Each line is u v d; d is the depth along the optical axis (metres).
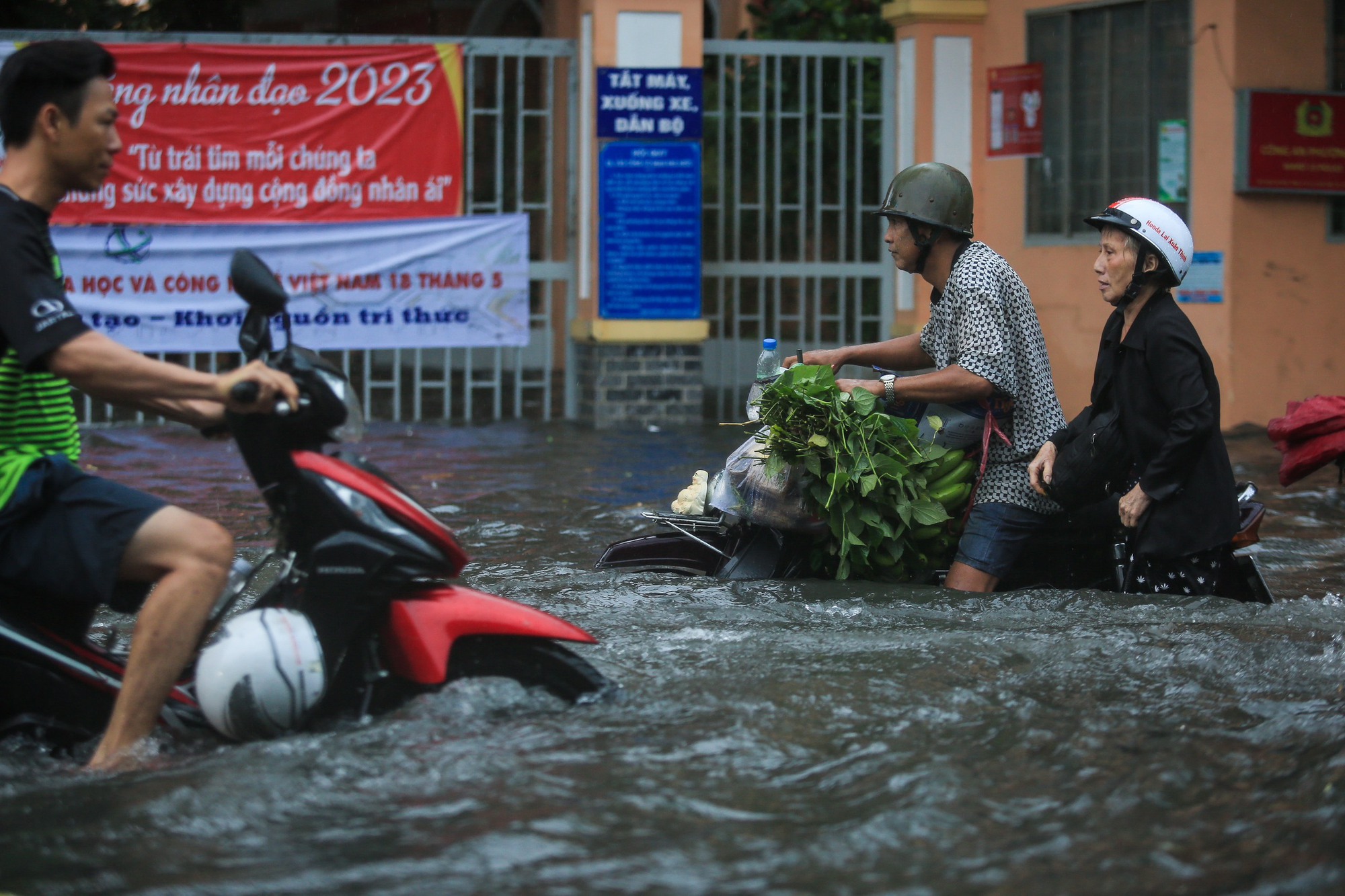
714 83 16.89
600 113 14.27
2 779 3.99
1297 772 3.94
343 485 4.24
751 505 6.35
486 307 14.71
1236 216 13.75
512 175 18.39
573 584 6.45
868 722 4.35
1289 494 9.98
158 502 4.20
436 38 14.30
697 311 14.63
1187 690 4.71
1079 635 5.38
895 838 3.49
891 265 15.60
